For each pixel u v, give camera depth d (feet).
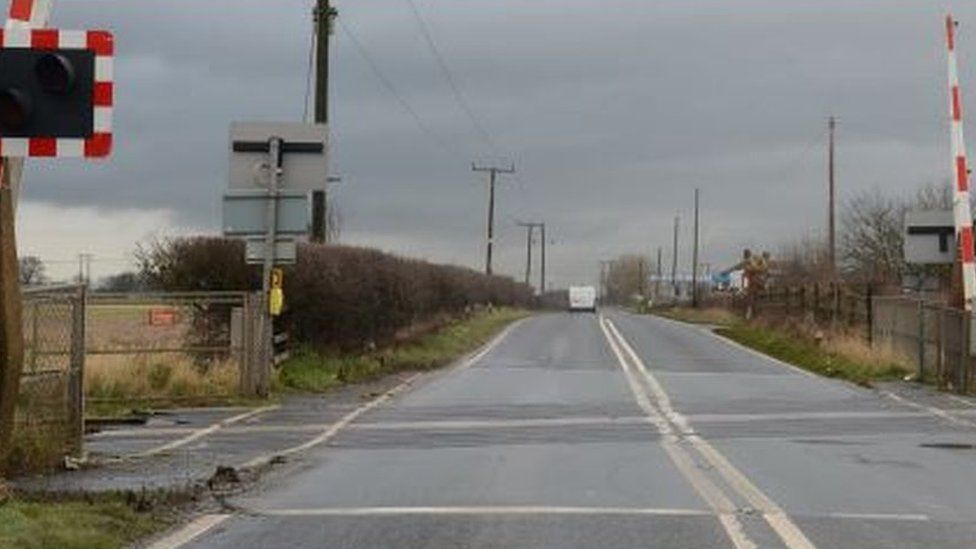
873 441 53.88
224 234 72.33
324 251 94.17
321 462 46.21
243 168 71.36
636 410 67.31
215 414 64.08
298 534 32.09
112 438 53.36
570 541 31.04
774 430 58.03
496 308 266.16
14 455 39.75
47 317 52.19
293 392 76.54
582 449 50.31
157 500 36.11
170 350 72.54
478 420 61.98
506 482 41.14
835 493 39.14
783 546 30.55
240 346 72.43
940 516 35.12
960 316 81.20
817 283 158.40
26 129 31.53
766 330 156.97
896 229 226.17
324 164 71.46
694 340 152.25
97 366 68.59
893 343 101.14
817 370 102.27
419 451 49.67
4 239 34.53
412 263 133.69
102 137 31.81
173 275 84.33
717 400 73.61
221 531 32.48
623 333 170.09
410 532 32.30
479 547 30.32
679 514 34.96
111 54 31.94
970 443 53.36
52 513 32.24
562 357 117.19
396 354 107.14
